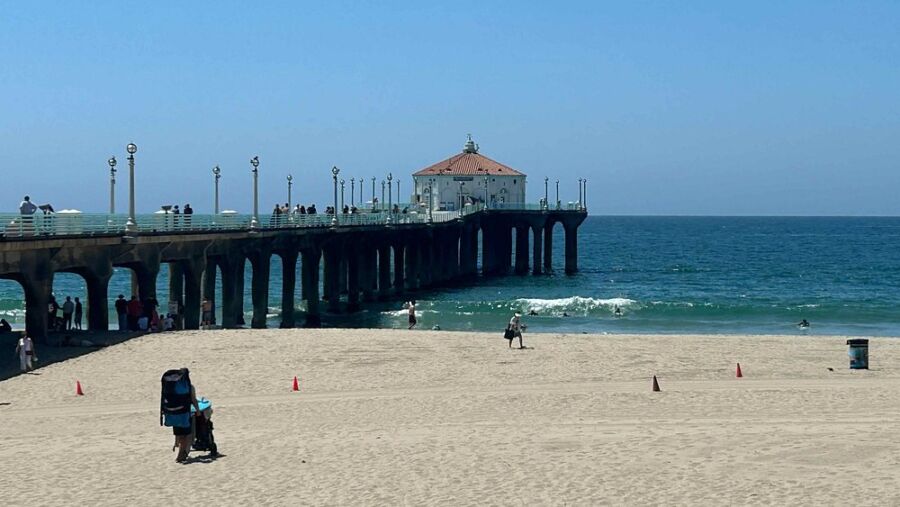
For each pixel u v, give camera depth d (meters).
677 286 99.69
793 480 18.61
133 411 26.86
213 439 21.78
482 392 29.61
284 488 18.77
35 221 36.34
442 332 44.12
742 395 28.67
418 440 22.67
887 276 112.88
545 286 98.81
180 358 35.12
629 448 21.41
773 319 66.62
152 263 43.66
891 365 35.25
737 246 194.00
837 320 66.25
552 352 37.84
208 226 50.22
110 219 41.69
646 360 36.03
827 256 157.00
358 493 18.33
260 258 56.06
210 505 17.78
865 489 17.89
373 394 29.42
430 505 17.48
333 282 71.56
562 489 18.33
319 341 39.62
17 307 75.38
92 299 41.25
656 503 17.39
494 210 111.94
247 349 37.19
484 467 20.02
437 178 125.00
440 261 99.69
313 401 28.30
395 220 86.94
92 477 19.75
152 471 20.17
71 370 32.53
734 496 17.69
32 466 20.72
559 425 24.33
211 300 54.56
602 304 73.00
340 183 86.44
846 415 25.36
